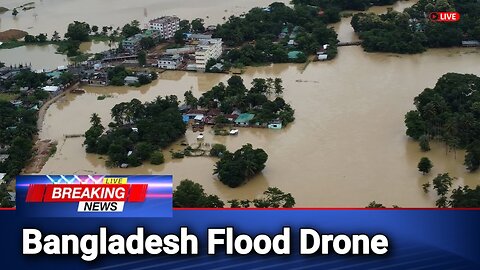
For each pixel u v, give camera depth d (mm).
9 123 171875
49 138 168500
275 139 158375
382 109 173000
